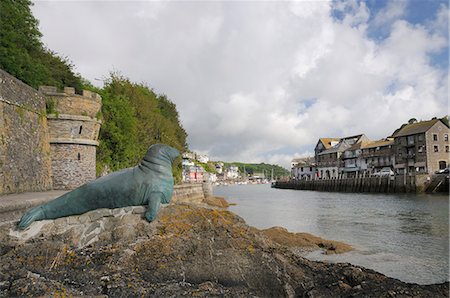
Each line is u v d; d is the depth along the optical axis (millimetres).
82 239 8430
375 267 14062
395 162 70938
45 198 11602
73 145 19703
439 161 63469
